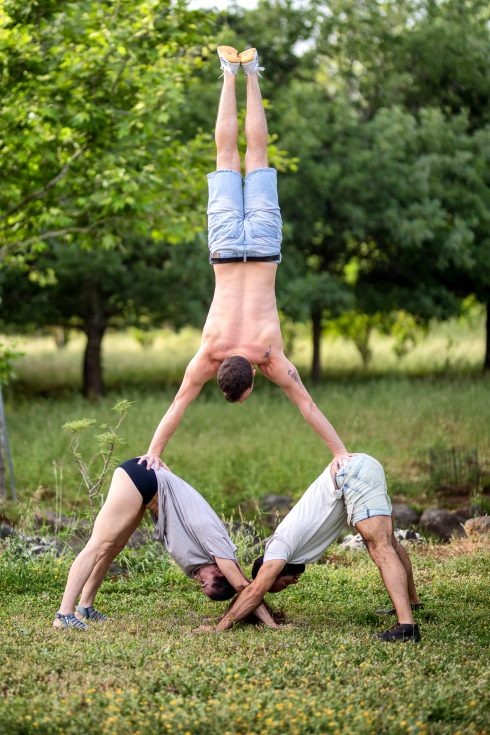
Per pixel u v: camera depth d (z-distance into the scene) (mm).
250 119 6688
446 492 11547
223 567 6477
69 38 11141
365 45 20703
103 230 12500
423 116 19891
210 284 18750
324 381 21938
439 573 8086
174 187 12438
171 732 4238
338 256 21031
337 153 19156
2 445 11180
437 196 19734
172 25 11242
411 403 16016
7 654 5398
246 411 15945
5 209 12336
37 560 8203
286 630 6199
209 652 5539
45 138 11281
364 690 4793
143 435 13742
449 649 5809
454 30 20641
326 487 6465
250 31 20438
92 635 5977
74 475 11953
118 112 11367
